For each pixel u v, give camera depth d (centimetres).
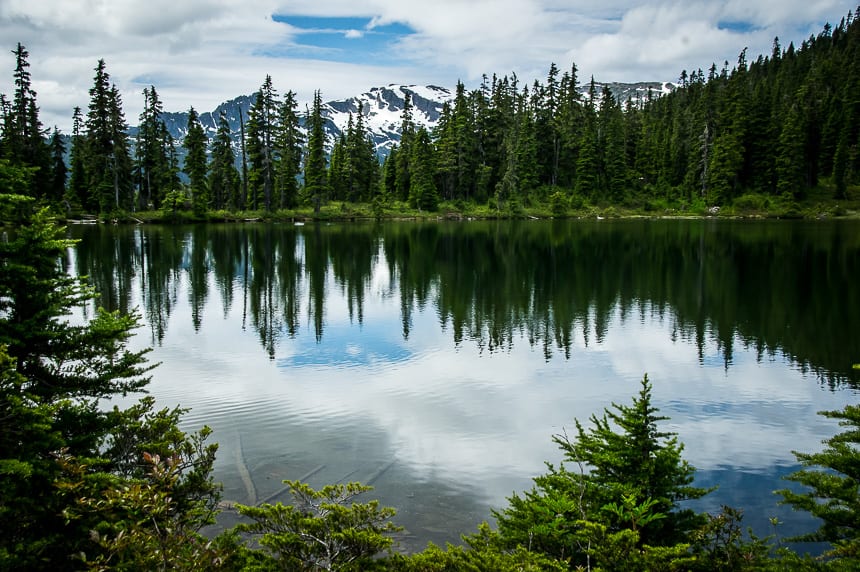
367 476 1027
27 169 711
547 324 2347
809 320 2362
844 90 9762
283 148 8406
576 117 9756
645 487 662
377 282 3372
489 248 4981
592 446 741
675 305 2692
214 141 8525
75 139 7650
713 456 1151
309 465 1062
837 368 1758
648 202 9006
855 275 3331
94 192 7062
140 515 555
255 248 4900
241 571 580
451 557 618
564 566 580
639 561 562
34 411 564
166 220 7244
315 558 589
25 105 6550
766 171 8769
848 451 716
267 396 1481
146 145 7744
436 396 1495
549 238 5753
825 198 8550
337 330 2252
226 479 983
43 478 569
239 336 2155
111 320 728
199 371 1709
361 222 7988
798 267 3669
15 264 652
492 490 988
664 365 1795
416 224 7644
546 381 1638
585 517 631
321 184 8200
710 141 9369
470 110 9844
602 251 4697
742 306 2638
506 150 9319
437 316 2495
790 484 1025
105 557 542
